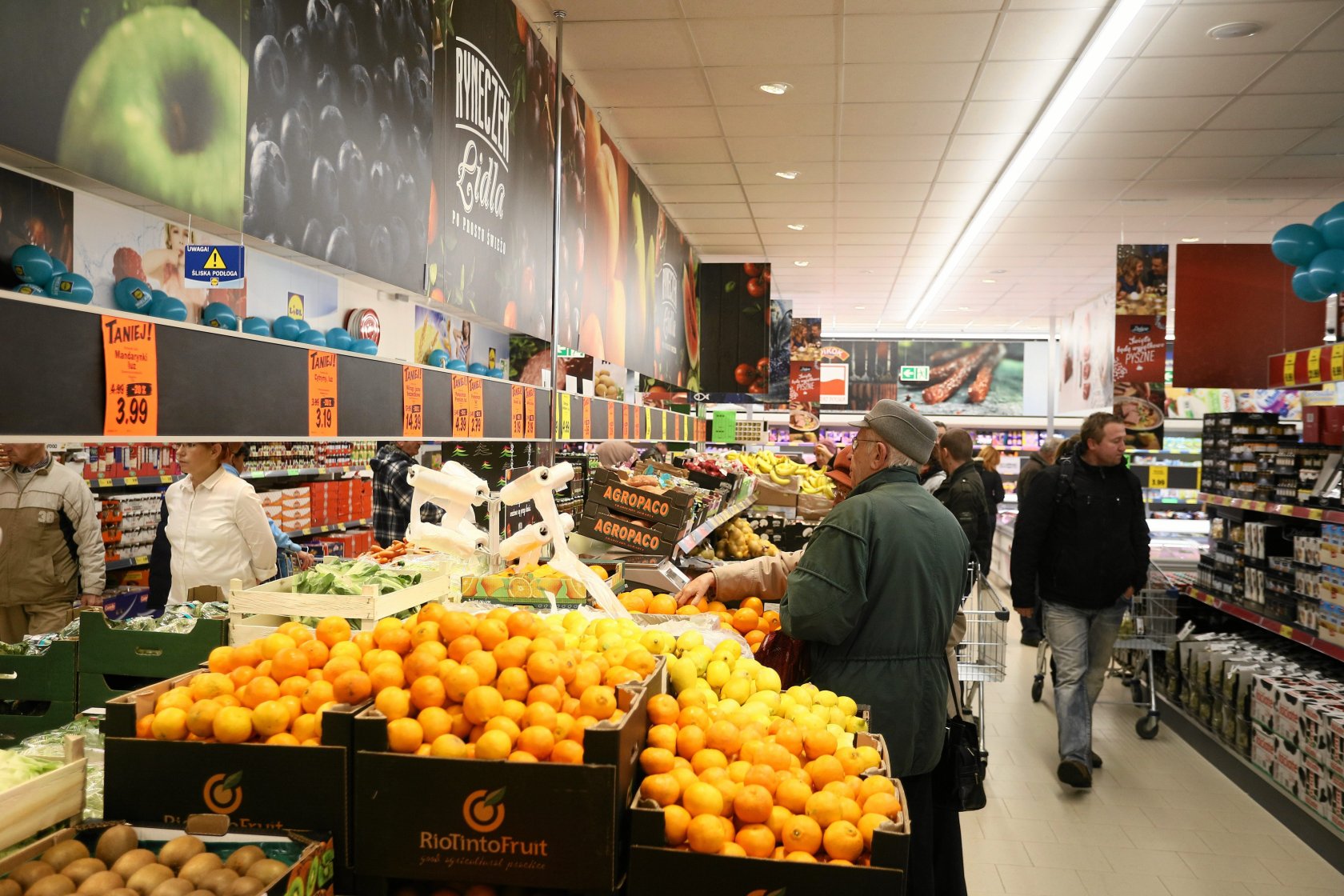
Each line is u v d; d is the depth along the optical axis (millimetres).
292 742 1631
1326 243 5777
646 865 1582
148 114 2066
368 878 1607
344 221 3016
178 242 3320
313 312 3902
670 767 1758
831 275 12922
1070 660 4828
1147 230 9930
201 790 1611
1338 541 4445
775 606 3406
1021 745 5527
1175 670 6047
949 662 2914
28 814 1542
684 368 10453
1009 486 18062
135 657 2346
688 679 2135
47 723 2373
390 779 1582
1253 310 8992
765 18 5121
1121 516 4789
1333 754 3910
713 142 7219
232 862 1514
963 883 2871
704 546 4754
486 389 4059
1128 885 3699
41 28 1769
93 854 1551
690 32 5320
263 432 2326
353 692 1651
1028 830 4262
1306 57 5539
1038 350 19531
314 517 6000
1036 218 9445
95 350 1787
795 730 1912
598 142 6691
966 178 8117
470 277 4273
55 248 2746
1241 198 8625
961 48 5488
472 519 2807
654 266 8719
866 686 2619
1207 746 5340
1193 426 14375
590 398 6277
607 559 3346
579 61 5742
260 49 2557
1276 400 14516
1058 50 5488
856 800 1745
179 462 4875
